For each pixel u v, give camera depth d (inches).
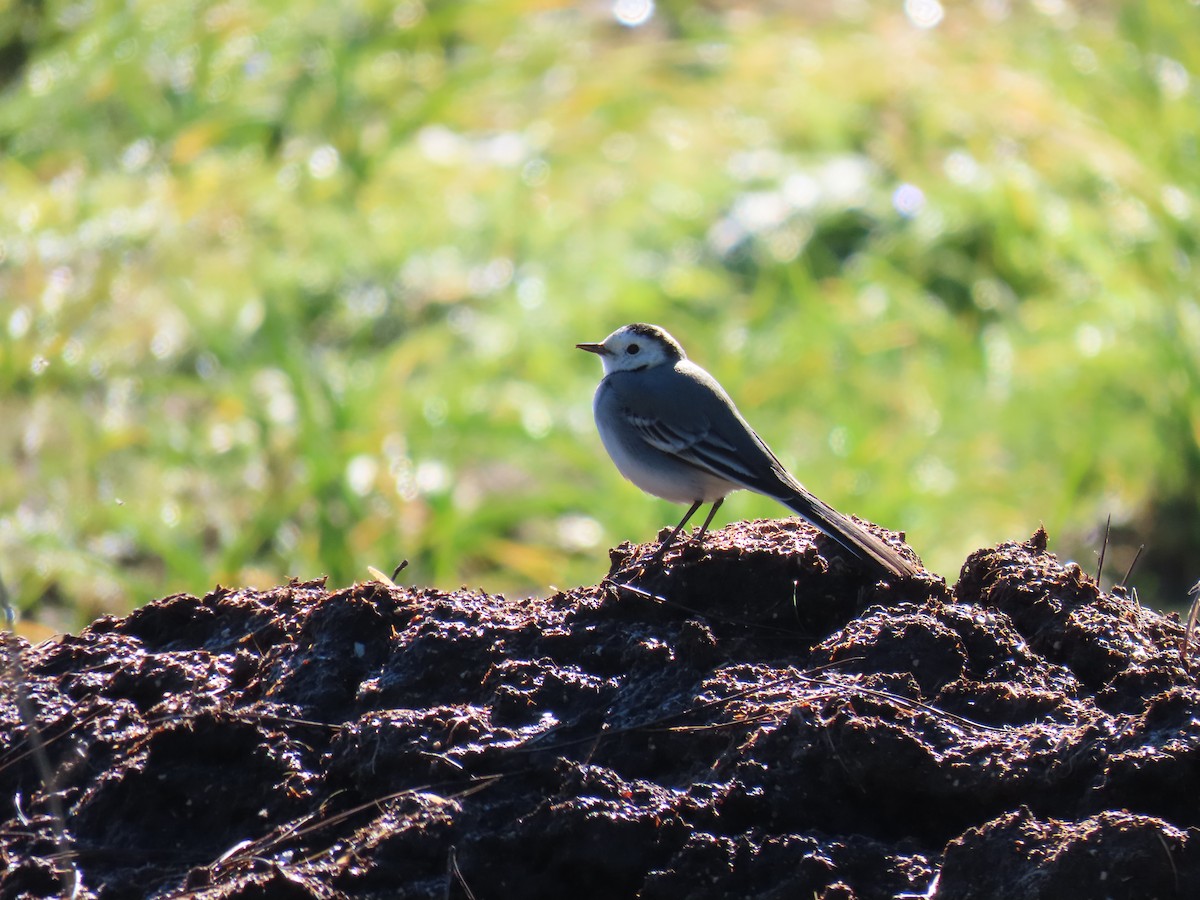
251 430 565.0
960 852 219.0
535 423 585.6
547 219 707.4
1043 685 255.4
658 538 314.2
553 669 255.8
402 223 703.7
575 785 229.9
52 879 223.1
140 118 766.5
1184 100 800.3
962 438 592.4
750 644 268.7
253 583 495.5
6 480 522.3
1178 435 596.4
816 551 286.2
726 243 705.0
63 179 717.9
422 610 274.1
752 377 616.1
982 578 286.2
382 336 652.1
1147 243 697.0
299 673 262.2
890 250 699.4
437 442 566.3
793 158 748.0
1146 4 863.7
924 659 256.1
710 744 241.4
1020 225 705.6
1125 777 223.6
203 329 610.2
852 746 231.0
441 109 787.4
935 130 763.4
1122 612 277.0
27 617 486.3
